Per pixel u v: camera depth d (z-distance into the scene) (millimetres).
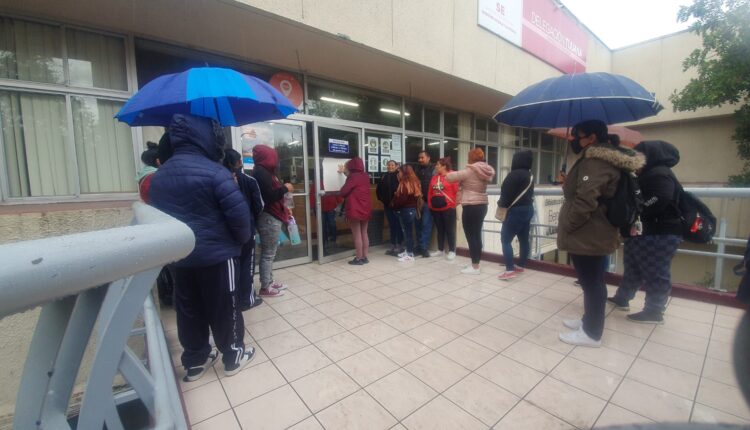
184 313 2098
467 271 4246
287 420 1816
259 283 4051
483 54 5547
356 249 4738
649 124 9992
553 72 7441
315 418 1826
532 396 1953
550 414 1808
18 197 3055
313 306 3301
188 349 2143
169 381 1146
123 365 872
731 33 6395
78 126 3279
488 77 5664
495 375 2154
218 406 1933
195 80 2156
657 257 2668
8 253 341
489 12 5598
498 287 3744
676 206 2588
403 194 4812
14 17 2965
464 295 3521
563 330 2719
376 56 4270
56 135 3191
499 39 5883
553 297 3430
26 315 1972
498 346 2498
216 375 2225
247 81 2361
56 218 2100
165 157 2426
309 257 4871
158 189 1891
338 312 3150
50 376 557
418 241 5430
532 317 2971
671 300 3240
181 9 3068
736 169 8875
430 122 6762
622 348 2424
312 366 2301
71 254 391
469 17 5277
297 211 4699
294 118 4551
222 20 3289
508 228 3881
